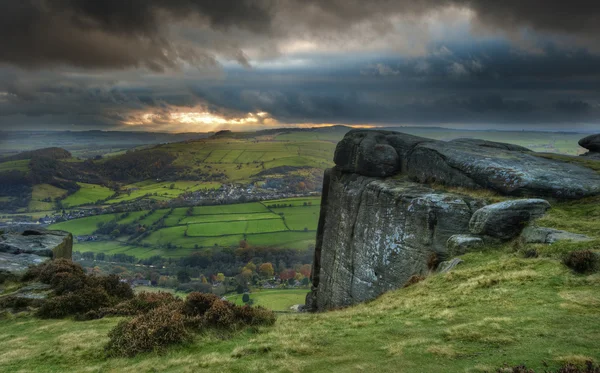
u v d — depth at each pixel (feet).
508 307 59.16
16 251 128.77
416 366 43.80
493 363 40.93
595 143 172.04
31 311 85.15
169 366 51.75
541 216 94.73
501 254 87.76
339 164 184.55
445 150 145.59
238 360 51.01
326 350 52.80
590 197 103.81
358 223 156.87
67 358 57.62
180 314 66.80
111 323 76.74
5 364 56.08
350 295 154.92
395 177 159.43
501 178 119.65
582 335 44.83
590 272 66.03
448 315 60.75
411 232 125.80
